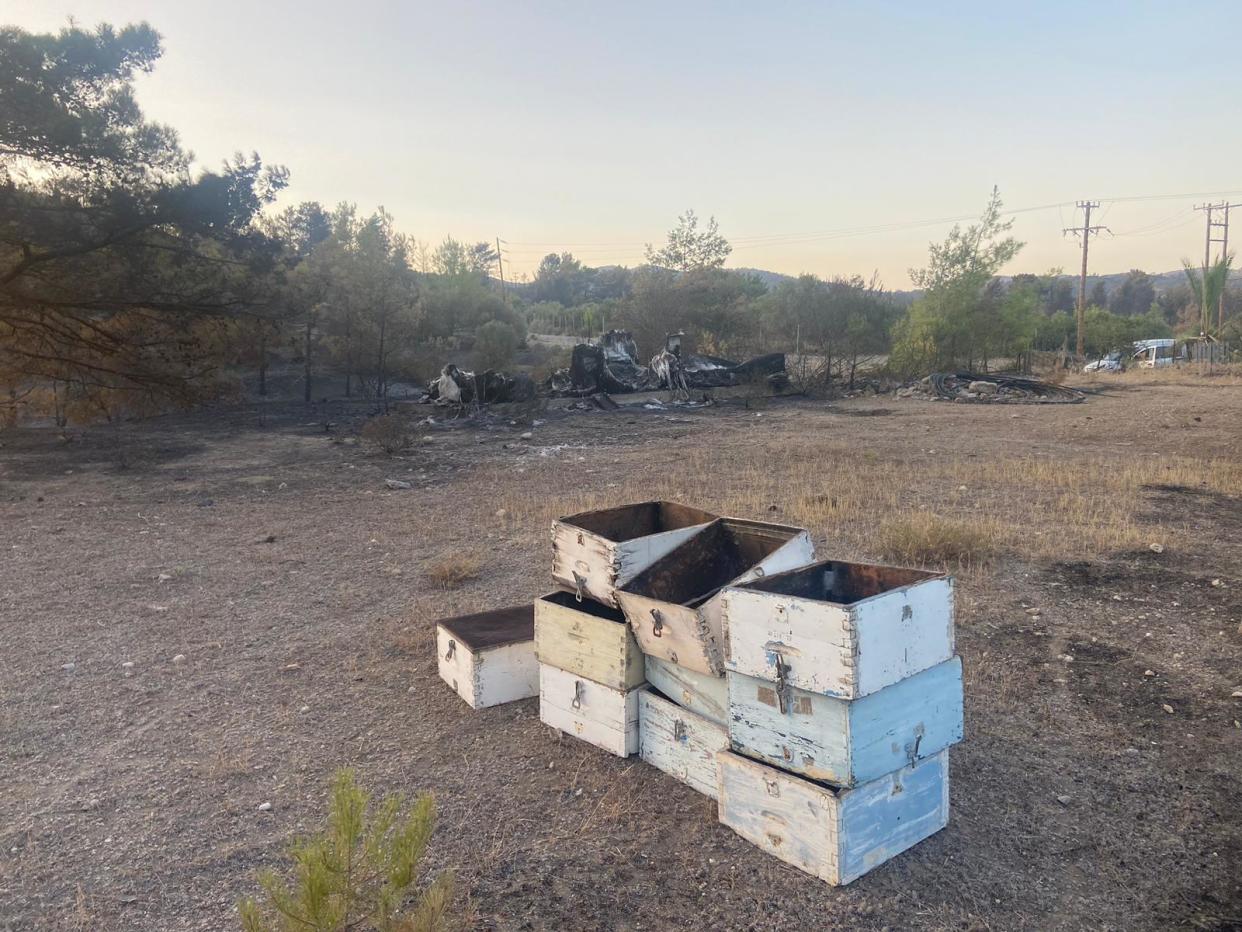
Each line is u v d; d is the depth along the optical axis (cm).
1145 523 999
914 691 378
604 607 536
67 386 2117
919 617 374
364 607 777
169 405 2381
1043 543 909
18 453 1850
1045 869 377
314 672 623
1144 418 2078
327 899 284
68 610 782
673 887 365
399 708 556
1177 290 12075
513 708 550
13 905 362
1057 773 459
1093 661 600
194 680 612
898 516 1054
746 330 4609
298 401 2972
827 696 357
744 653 386
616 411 2686
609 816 418
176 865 388
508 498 1284
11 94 1490
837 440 1867
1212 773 453
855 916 343
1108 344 5706
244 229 1856
